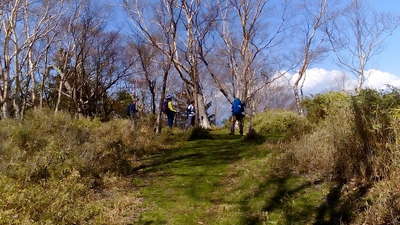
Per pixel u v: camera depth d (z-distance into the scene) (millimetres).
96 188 8281
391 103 6883
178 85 40438
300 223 5973
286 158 8688
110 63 35531
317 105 12477
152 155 11938
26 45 25391
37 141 9688
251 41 26312
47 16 25891
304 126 11477
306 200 6707
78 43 29906
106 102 37875
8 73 23172
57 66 32312
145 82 39469
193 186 8320
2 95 24562
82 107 31797
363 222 5496
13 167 7953
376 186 6164
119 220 6465
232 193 7617
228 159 10562
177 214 6730
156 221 6457
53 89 36531
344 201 6262
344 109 7945
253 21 25734
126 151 11328
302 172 8047
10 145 9125
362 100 7238
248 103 25344
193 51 23906
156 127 15508
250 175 8391
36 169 7992
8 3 22562
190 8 23625
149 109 42312
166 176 9281
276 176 8094
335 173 7395
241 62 26141
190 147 13148
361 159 6961
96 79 34938
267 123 16016
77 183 7953
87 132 11641
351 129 7246
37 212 6254
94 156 9469
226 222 6238
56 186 7582
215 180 8656
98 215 6641
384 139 6656
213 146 13062
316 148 8281
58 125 11734
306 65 30719
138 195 7820
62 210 6434
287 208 6488
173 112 18375
